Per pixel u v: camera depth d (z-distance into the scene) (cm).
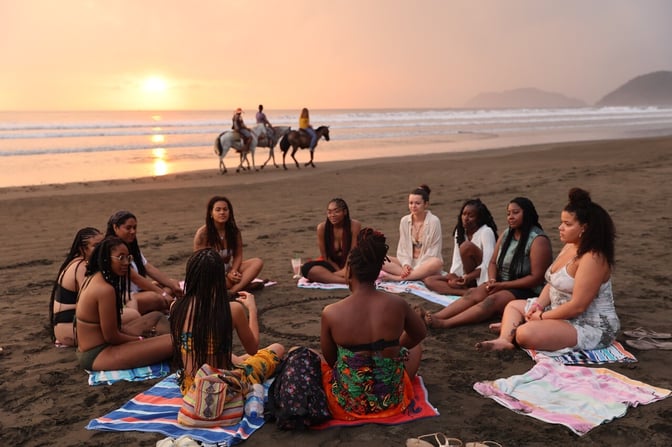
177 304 382
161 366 459
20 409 399
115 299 443
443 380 433
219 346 375
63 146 2838
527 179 1622
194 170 2038
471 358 473
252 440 351
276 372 421
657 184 1453
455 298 638
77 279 497
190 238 995
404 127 4962
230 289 659
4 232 1047
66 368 468
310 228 1070
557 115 8594
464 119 6825
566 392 397
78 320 450
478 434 353
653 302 606
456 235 668
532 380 414
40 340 533
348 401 364
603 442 341
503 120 6656
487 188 1483
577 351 465
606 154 2327
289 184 1659
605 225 450
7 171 1944
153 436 356
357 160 2314
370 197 1417
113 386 433
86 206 1305
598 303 469
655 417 367
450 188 1510
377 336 355
